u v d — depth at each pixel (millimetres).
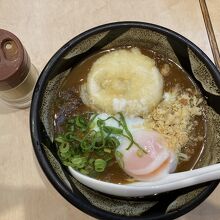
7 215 288
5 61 274
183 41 278
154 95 298
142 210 260
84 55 299
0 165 300
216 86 271
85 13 342
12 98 307
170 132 290
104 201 266
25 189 294
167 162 281
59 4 344
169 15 342
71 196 243
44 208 290
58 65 276
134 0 345
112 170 282
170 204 257
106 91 298
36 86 264
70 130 287
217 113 281
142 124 294
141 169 279
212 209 289
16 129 310
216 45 332
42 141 258
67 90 300
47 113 278
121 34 291
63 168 268
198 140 291
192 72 295
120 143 283
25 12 342
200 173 264
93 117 292
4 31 280
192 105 297
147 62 303
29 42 333
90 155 280
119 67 301
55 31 336
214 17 341
